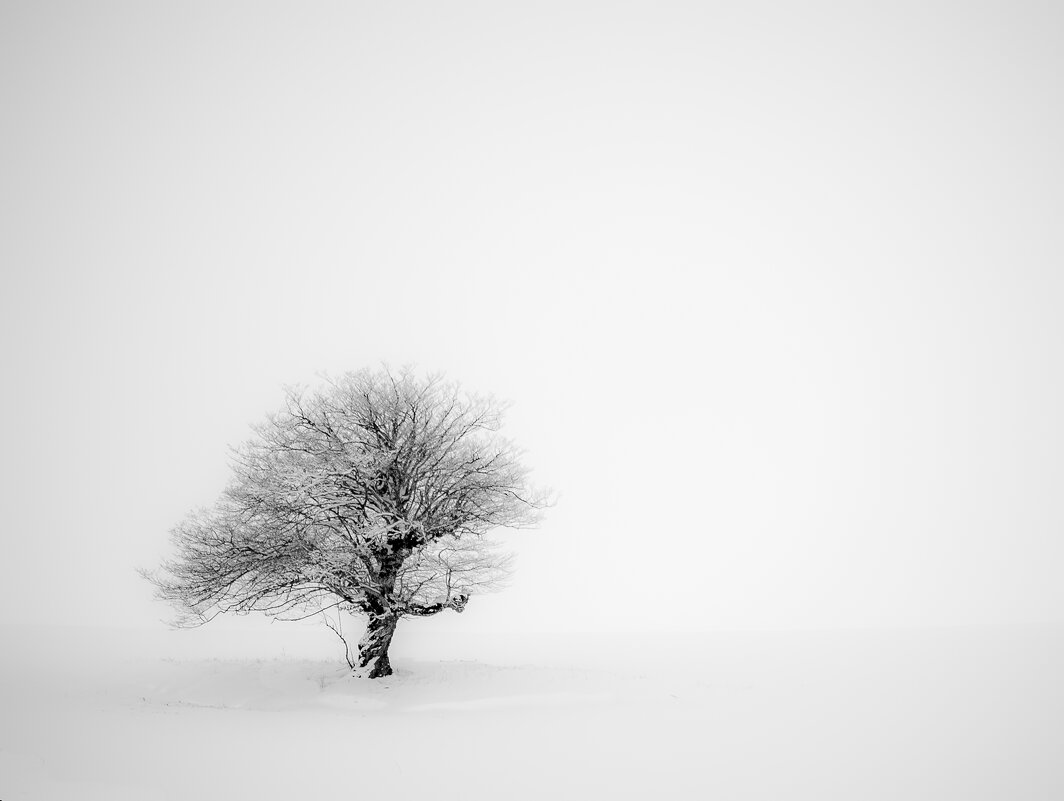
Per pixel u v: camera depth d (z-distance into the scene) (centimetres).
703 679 2619
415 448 2200
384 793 1048
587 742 1446
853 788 1157
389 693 1956
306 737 1420
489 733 1514
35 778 1043
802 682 2586
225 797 998
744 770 1251
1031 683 2572
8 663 2903
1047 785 1204
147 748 1281
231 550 2023
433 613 2172
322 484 2056
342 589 2083
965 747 1491
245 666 2367
